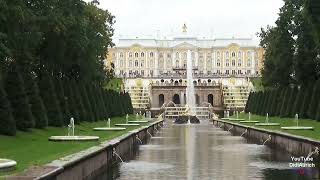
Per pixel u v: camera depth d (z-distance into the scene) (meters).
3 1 38.28
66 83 56.41
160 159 35.66
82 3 61.56
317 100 63.66
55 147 29.86
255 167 30.94
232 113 148.38
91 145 31.03
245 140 56.81
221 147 46.25
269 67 90.25
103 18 81.12
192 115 122.81
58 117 49.16
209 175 27.45
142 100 162.12
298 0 74.56
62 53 59.03
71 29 58.72
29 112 40.50
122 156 37.81
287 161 33.88
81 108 59.25
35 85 44.72
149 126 65.81
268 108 88.81
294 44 77.31
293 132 44.69
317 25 46.16
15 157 24.47
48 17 50.97
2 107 35.78
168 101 168.38
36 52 57.84
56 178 19.03
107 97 81.81
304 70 72.62
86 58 68.56
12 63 42.00
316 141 32.38
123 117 95.00
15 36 44.06
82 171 23.86
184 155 38.59
